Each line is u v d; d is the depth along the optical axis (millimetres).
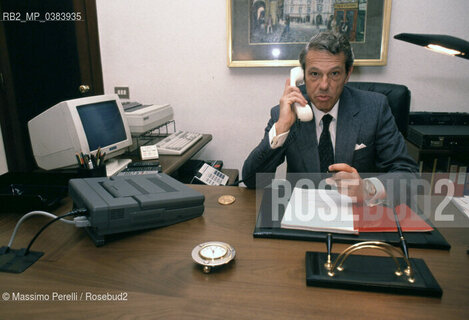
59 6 2512
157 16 2436
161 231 960
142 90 2580
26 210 1091
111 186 1043
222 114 2531
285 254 835
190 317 634
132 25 2475
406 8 2184
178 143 2027
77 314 644
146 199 948
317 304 664
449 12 2148
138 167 1566
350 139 1412
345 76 1319
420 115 2080
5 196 1085
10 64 2617
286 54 2320
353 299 678
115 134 1681
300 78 1354
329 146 1458
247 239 911
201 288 714
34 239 855
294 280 738
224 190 1278
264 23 2297
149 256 835
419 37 991
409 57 2248
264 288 713
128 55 2529
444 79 2248
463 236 908
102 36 2525
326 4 2211
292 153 1463
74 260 822
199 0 2365
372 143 1427
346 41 1275
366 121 1420
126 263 808
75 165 1511
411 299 676
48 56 2645
